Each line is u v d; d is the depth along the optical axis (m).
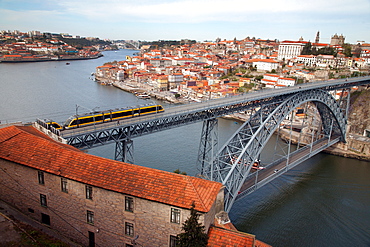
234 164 52.75
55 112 113.12
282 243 50.78
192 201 23.89
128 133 47.34
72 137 40.19
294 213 59.75
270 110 66.06
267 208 61.19
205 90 152.62
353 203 64.50
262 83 151.75
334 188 71.06
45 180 29.06
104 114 49.28
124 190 25.30
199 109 55.00
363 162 89.62
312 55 191.25
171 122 52.81
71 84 189.50
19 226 27.59
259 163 73.94
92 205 27.19
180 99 155.62
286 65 189.12
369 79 104.19
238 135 58.97
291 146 95.62
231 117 126.19
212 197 24.70
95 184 26.22
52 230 29.52
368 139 102.88
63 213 28.92
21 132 33.59
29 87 165.88
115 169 27.38
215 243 23.97
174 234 24.62
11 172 30.78
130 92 178.00
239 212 59.34
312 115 110.00
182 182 25.52
